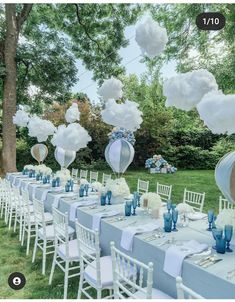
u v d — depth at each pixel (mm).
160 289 2496
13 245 4871
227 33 7469
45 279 3688
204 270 2088
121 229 3027
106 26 13734
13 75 10898
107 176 7062
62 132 5305
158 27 3289
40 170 7555
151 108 14609
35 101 13469
